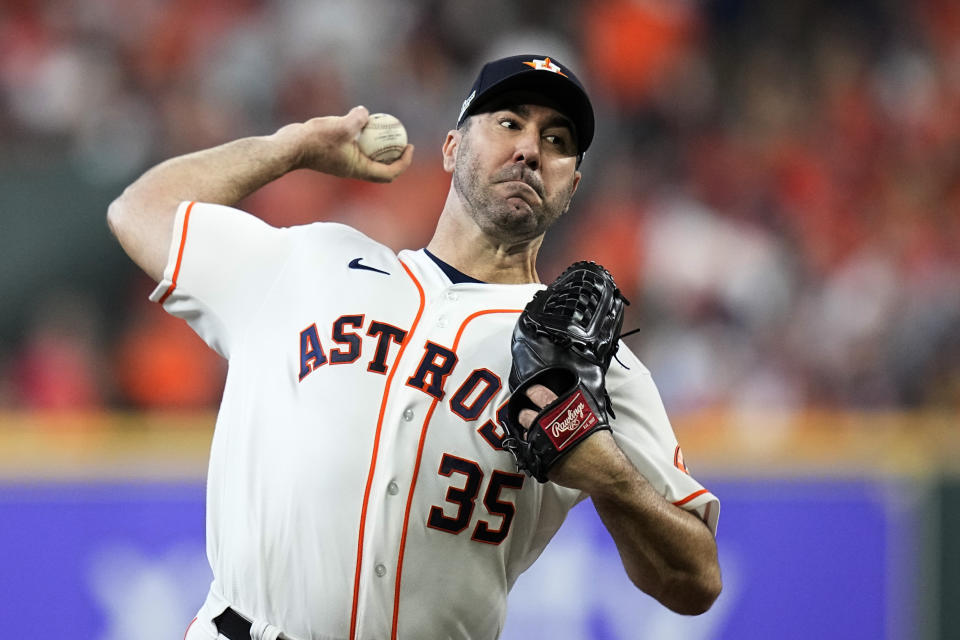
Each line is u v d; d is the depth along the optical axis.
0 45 33.25
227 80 33.81
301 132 10.19
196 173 9.85
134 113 32.84
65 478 19.61
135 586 19.53
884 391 30.53
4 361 25.77
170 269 9.35
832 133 37.91
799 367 30.84
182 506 19.88
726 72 38.56
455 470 8.53
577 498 9.16
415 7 35.97
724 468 21.44
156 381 26.11
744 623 21.02
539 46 36.16
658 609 20.52
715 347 30.28
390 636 8.46
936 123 39.50
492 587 8.78
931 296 32.34
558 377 8.36
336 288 9.13
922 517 21.50
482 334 8.94
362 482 8.50
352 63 34.75
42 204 26.88
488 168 9.38
